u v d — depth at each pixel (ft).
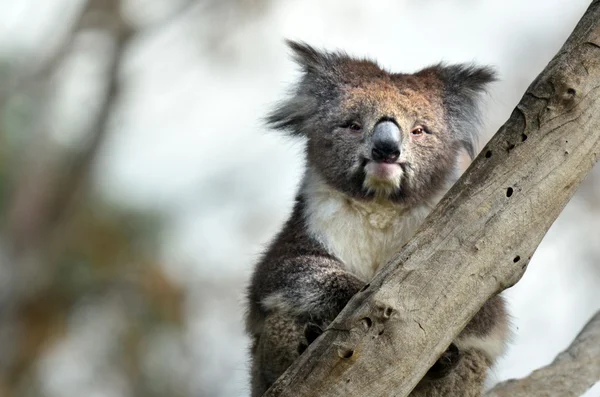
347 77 36.09
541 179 26.14
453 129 35.86
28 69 77.77
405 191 34.09
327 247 34.12
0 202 76.28
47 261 74.38
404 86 35.55
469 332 31.76
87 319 73.20
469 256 25.94
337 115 34.96
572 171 26.27
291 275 33.27
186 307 71.67
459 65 36.91
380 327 25.63
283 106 37.99
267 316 33.63
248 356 37.50
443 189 34.99
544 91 26.37
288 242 34.81
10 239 74.84
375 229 34.58
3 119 76.79
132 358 71.15
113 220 75.61
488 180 26.32
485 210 26.12
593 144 26.30
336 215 34.55
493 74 37.19
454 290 25.89
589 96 26.22
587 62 26.27
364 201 34.27
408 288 25.85
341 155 34.50
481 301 26.17
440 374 29.78
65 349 72.84
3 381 71.61
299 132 37.76
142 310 71.97
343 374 25.72
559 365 36.42
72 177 77.25
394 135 33.58
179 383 70.28
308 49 37.42
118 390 71.41
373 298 25.80
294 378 26.08
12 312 73.20
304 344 30.45
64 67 79.46
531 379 35.86
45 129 77.51
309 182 35.58
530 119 26.37
